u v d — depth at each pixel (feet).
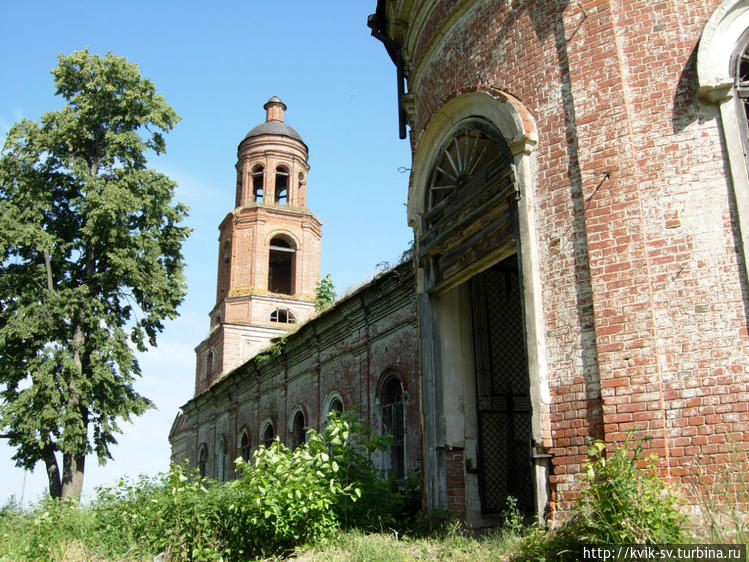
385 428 53.52
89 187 75.25
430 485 32.89
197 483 37.52
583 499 22.06
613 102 25.95
